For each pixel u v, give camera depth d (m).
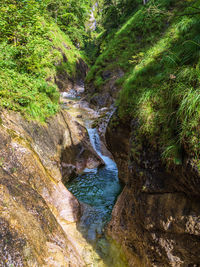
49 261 2.27
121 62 12.39
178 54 3.42
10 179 2.71
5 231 1.91
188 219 2.26
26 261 1.92
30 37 6.70
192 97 2.28
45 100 6.19
